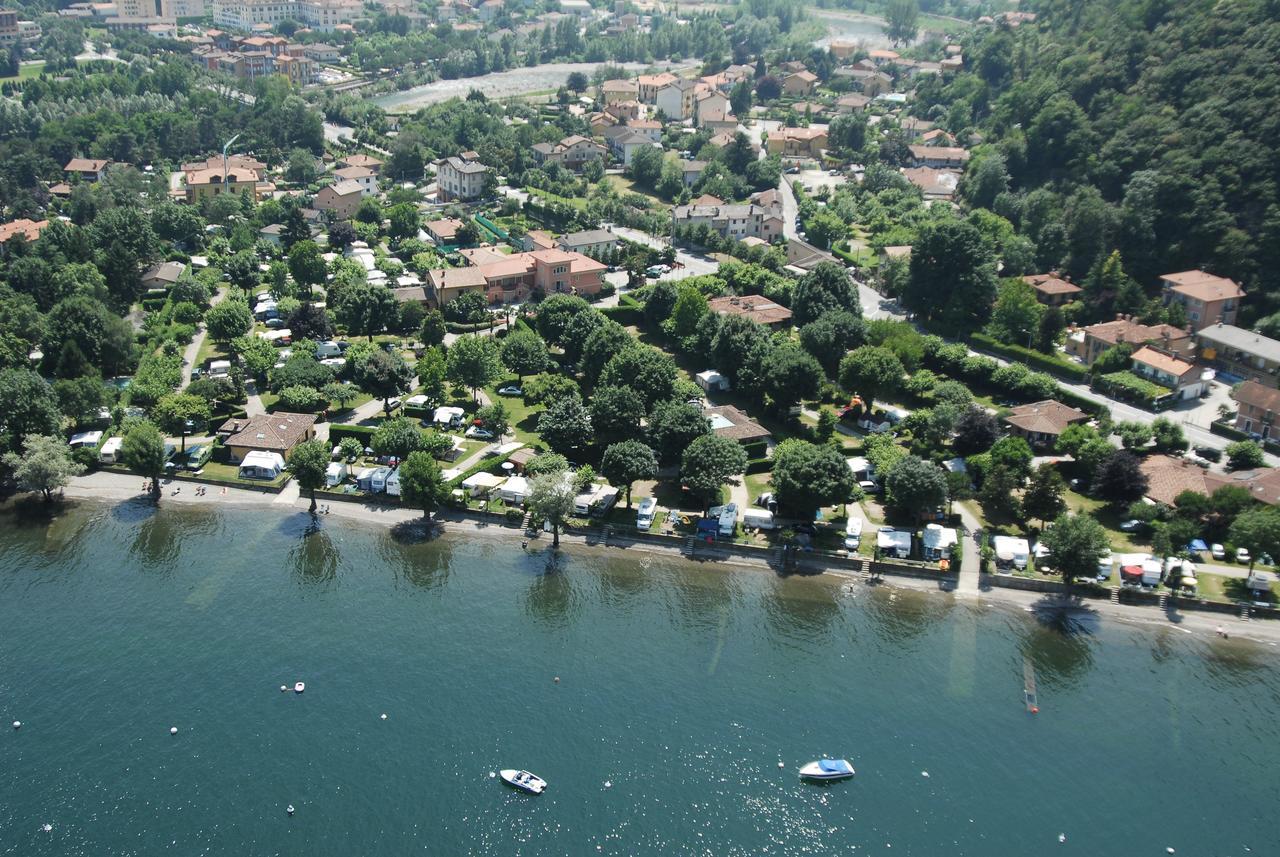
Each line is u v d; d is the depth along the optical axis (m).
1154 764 114.94
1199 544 149.25
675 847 103.88
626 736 117.75
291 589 144.62
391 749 115.38
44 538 157.00
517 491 163.38
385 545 156.12
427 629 136.25
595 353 199.12
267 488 171.25
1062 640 135.38
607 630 136.75
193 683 125.06
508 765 113.44
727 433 174.50
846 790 110.81
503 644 133.38
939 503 151.88
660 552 154.38
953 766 114.19
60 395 179.75
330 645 132.50
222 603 141.12
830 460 153.12
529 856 102.75
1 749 114.75
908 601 143.38
